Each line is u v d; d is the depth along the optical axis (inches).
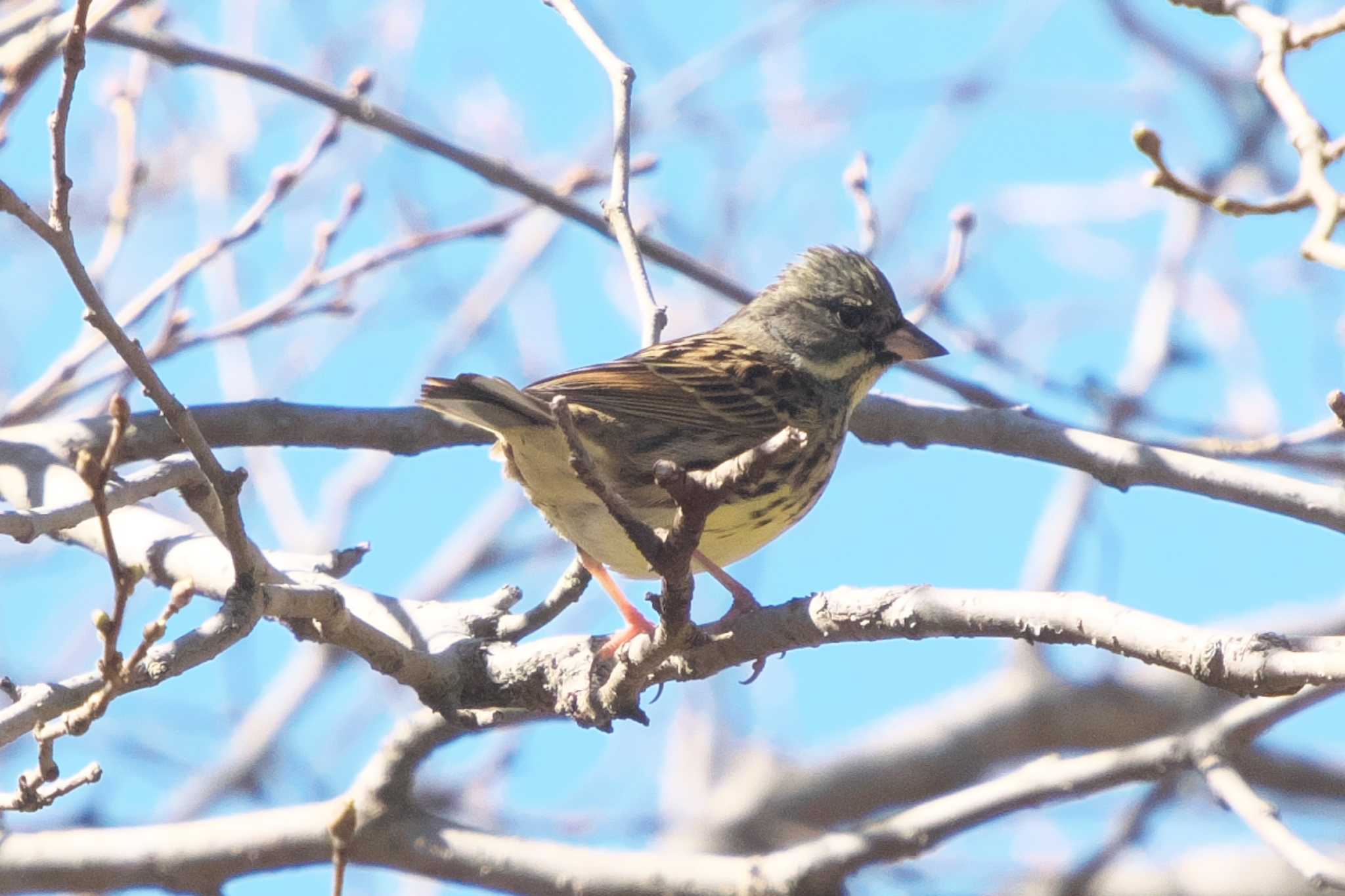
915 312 546.0
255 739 679.1
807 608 342.6
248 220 519.8
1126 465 442.6
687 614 310.0
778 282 518.6
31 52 481.1
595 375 446.6
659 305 473.1
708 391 458.9
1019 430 468.4
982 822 471.8
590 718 362.0
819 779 776.9
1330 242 322.7
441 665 385.1
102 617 291.4
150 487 371.9
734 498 445.7
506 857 465.1
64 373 513.0
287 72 510.6
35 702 313.4
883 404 498.0
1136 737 784.9
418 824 467.2
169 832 468.1
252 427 473.1
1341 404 301.4
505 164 518.6
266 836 462.9
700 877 468.1
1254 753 776.9
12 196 293.7
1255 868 709.9
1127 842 613.6
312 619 355.9
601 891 464.1
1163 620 301.9
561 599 419.2
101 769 317.4
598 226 520.1
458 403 381.7
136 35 500.4
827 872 469.1
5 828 486.9
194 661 323.3
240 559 330.0
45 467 459.8
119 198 540.7
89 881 465.4
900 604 331.3
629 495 434.9
